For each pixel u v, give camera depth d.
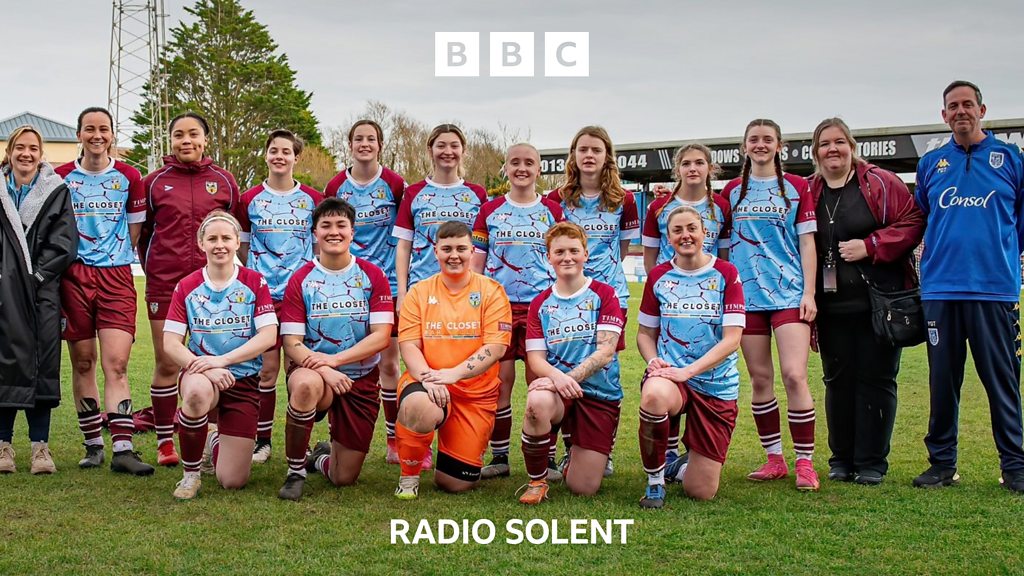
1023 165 5.01
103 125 5.63
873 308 5.03
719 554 3.90
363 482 5.24
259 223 5.84
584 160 5.47
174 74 47.25
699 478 4.78
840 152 5.18
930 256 5.12
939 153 5.17
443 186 5.87
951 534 4.14
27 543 3.99
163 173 5.89
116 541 4.03
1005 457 5.02
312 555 3.87
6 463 5.30
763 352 5.27
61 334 5.39
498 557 3.87
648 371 4.80
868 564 3.76
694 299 4.97
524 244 5.50
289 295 5.13
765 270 5.22
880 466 5.23
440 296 5.12
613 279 5.62
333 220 5.08
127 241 5.73
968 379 8.77
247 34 49.00
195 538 4.08
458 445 4.95
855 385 5.25
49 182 5.38
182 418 4.73
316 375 4.86
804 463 5.05
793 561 3.80
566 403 4.95
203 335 5.01
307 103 50.34
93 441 5.58
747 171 5.34
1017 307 5.07
